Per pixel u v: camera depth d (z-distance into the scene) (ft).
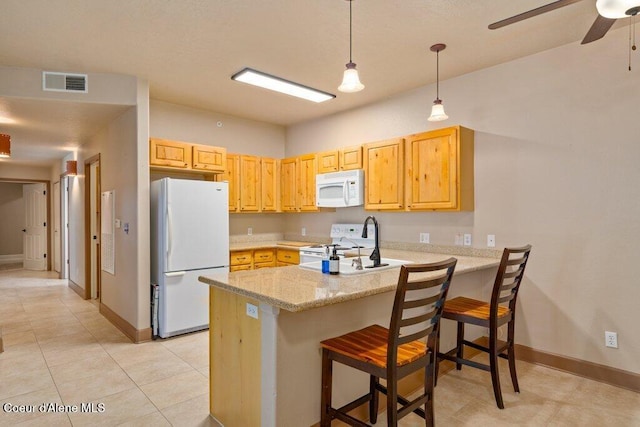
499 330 10.97
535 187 10.20
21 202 30.50
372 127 14.52
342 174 14.11
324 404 6.34
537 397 8.28
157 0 7.55
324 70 11.28
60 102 11.27
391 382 5.51
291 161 16.88
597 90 9.20
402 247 13.39
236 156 15.94
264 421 6.05
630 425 7.21
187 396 8.30
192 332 12.63
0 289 19.72
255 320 6.31
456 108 11.87
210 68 11.13
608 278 9.04
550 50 9.91
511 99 10.65
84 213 17.51
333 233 15.81
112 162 13.80
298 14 8.11
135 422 7.29
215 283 6.89
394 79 12.04
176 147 13.32
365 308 7.45
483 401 8.09
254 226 17.75
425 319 6.01
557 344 9.82
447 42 9.48
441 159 11.18
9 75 10.66
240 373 6.66
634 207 8.68
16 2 7.54
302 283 6.74
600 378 9.09
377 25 8.61
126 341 11.80
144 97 11.91
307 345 6.36
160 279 12.06
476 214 11.39
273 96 13.80
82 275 18.04
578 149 9.48
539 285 10.13
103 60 10.50
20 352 10.84
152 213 12.71
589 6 7.81
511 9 7.96
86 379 9.11
